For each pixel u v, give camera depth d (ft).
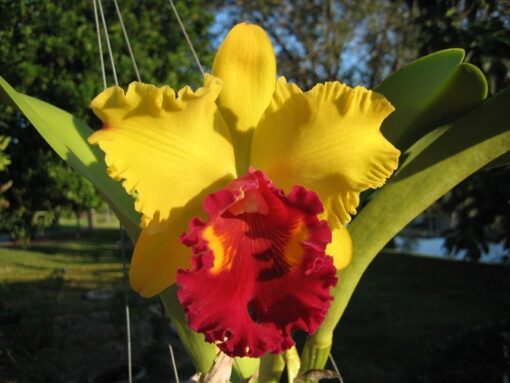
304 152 0.65
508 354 2.08
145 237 0.64
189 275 0.60
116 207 0.69
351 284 0.74
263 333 0.60
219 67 0.68
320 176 0.66
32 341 2.48
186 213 0.65
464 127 0.71
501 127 0.69
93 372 2.30
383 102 0.62
